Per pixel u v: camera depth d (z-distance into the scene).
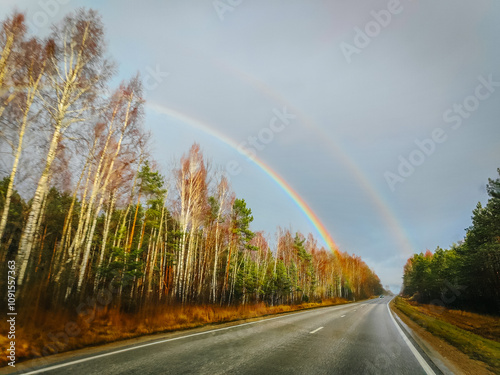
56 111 12.38
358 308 35.25
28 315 8.38
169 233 26.45
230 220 29.83
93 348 7.47
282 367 6.20
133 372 5.34
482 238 36.31
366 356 7.85
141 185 26.34
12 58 12.30
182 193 22.39
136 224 31.91
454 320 27.42
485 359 8.55
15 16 12.54
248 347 8.27
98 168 16.02
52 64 12.47
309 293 60.03
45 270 12.84
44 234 22.77
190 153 23.61
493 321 26.55
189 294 20.84
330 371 6.12
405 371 6.51
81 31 13.07
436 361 7.76
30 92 12.33
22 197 16.28
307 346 8.87
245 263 33.88
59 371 5.33
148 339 9.08
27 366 5.65
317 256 64.88
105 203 21.69
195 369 5.70
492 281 36.72
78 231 15.80
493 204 30.81
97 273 14.38
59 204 25.02
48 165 11.31
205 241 28.86
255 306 23.94
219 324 14.18
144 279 21.47
